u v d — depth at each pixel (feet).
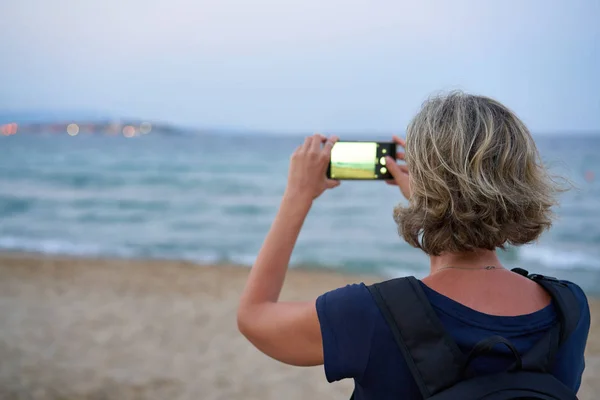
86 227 73.82
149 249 60.29
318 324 4.32
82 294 32.83
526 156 4.44
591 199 85.71
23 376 19.26
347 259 54.24
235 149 204.33
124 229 73.36
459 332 4.13
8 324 26.07
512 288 4.42
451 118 4.42
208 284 36.29
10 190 106.11
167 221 79.87
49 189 108.37
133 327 25.81
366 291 4.31
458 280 4.40
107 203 93.56
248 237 70.08
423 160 4.40
